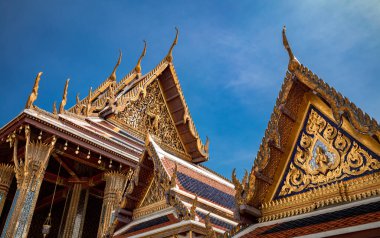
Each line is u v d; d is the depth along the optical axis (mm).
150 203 9273
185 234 7363
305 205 5656
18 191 14617
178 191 8289
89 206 23281
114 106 20703
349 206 5051
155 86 24422
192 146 23891
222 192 10711
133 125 21891
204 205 8742
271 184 6293
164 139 23391
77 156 17016
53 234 23984
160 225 8023
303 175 5969
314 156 5953
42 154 15289
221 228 7922
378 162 5023
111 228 9539
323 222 4922
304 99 6422
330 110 5988
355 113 5309
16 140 15516
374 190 4918
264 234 5500
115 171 17797
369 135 5047
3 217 23594
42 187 23750
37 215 24375
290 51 6547
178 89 24375
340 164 5520
